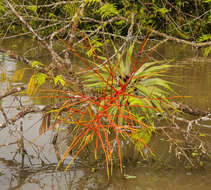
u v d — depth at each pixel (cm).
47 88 515
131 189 291
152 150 367
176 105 419
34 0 662
